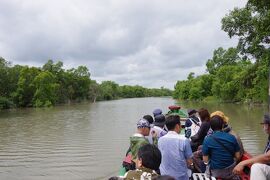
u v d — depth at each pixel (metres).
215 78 98.12
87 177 14.20
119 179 4.34
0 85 91.69
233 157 6.62
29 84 92.81
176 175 6.27
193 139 8.51
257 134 22.69
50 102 93.38
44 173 15.20
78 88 134.38
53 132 30.73
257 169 4.08
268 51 20.42
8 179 14.47
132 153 6.76
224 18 21.55
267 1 16.88
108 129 31.73
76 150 20.45
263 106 58.12
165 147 6.37
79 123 39.16
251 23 20.50
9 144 24.06
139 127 6.95
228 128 7.50
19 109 80.25
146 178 4.13
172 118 6.52
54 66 124.25
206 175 6.95
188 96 127.25
